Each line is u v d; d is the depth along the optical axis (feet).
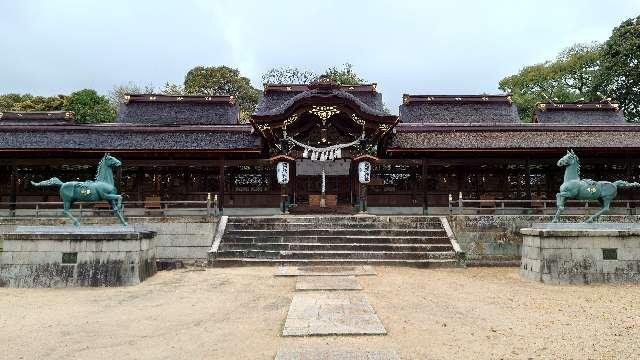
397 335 30.32
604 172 101.76
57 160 95.14
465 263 64.64
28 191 98.63
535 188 102.32
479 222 74.28
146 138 98.84
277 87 119.03
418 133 101.86
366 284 48.88
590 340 29.53
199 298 43.52
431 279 53.72
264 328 32.48
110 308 39.78
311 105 91.20
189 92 207.00
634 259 51.65
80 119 175.22
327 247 68.03
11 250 51.37
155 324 34.19
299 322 33.06
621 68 145.07
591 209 95.86
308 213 100.07
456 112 125.90
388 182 101.86
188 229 74.13
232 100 126.72
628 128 100.68
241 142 98.32
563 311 37.91
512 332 31.50
